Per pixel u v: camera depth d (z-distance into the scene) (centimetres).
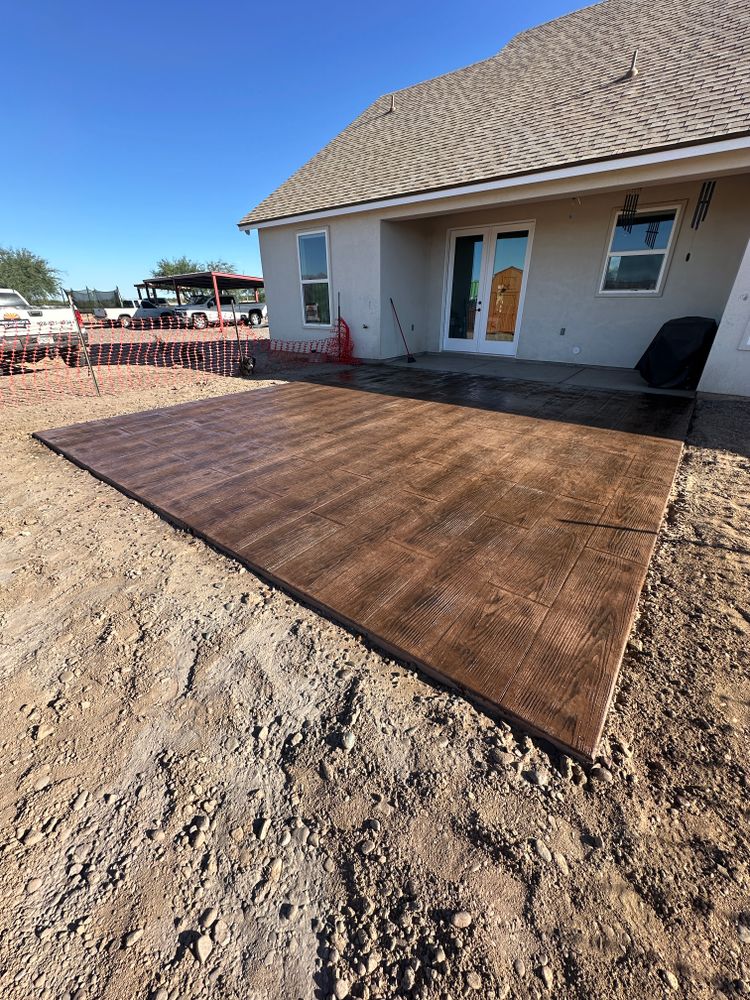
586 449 375
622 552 233
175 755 141
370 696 159
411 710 154
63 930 103
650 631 183
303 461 359
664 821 120
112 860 116
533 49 844
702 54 587
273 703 157
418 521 265
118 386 703
